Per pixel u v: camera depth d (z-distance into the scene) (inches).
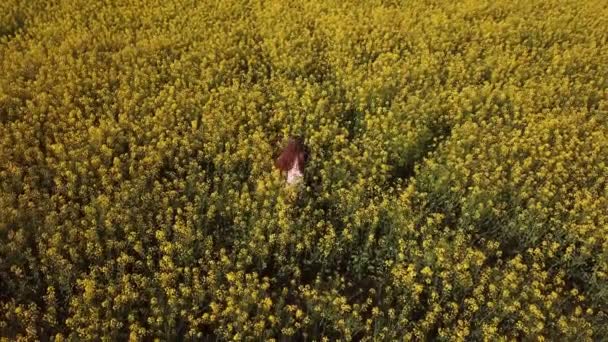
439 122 476.7
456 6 729.6
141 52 551.5
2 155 375.9
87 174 371.9
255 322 283.7
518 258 323.6
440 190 388.5
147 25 629.0
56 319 287.4
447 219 378.6
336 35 597.6
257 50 586.9
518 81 551.2
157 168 391.5
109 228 322.0
